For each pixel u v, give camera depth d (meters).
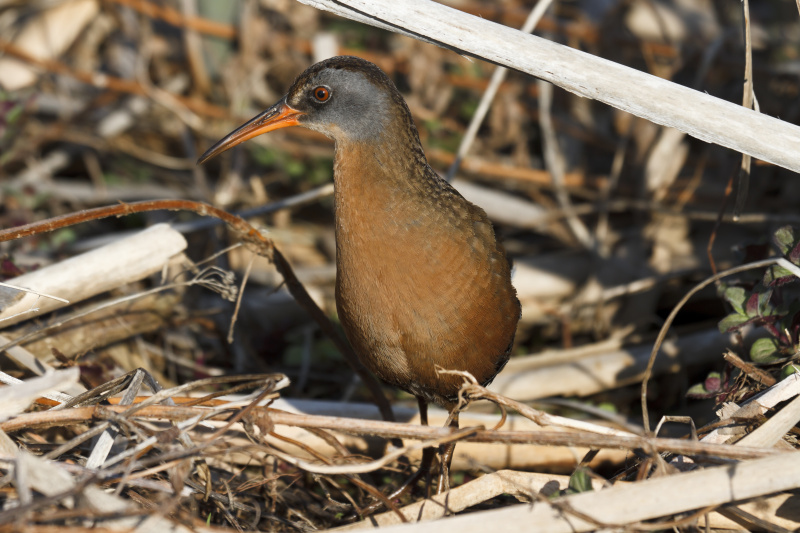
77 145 13.43
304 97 7.46
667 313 10.96
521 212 12.48
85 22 13.78
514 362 9.79
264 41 13.50
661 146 11.86
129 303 9.22
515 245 12.42
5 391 5.62
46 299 7.76
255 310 11.00
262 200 12.23
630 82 6.70
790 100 12.73
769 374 7.14
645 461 5.94
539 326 11.31
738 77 13.05
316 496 7.58
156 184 13.34
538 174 12.67
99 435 6.50
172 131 13.86
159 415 6.16
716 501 5.38
